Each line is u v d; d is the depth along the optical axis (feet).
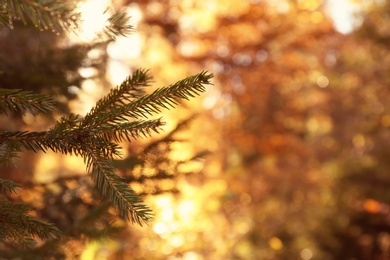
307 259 66.90
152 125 5.11
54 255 8.69
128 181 9.14
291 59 73.36
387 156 63.82
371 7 58.13
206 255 23.75
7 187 5.76
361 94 74.69
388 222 65.21
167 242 13.66
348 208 66.39
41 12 4.31
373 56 67.21
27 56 10.83
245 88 70.23
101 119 5.10
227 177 64.39
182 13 49.26
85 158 5.24
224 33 64.75
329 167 66.13
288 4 70.23
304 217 70.74
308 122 82.43
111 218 9.33
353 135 77.10
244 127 70.64
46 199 10.64
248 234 57.31
